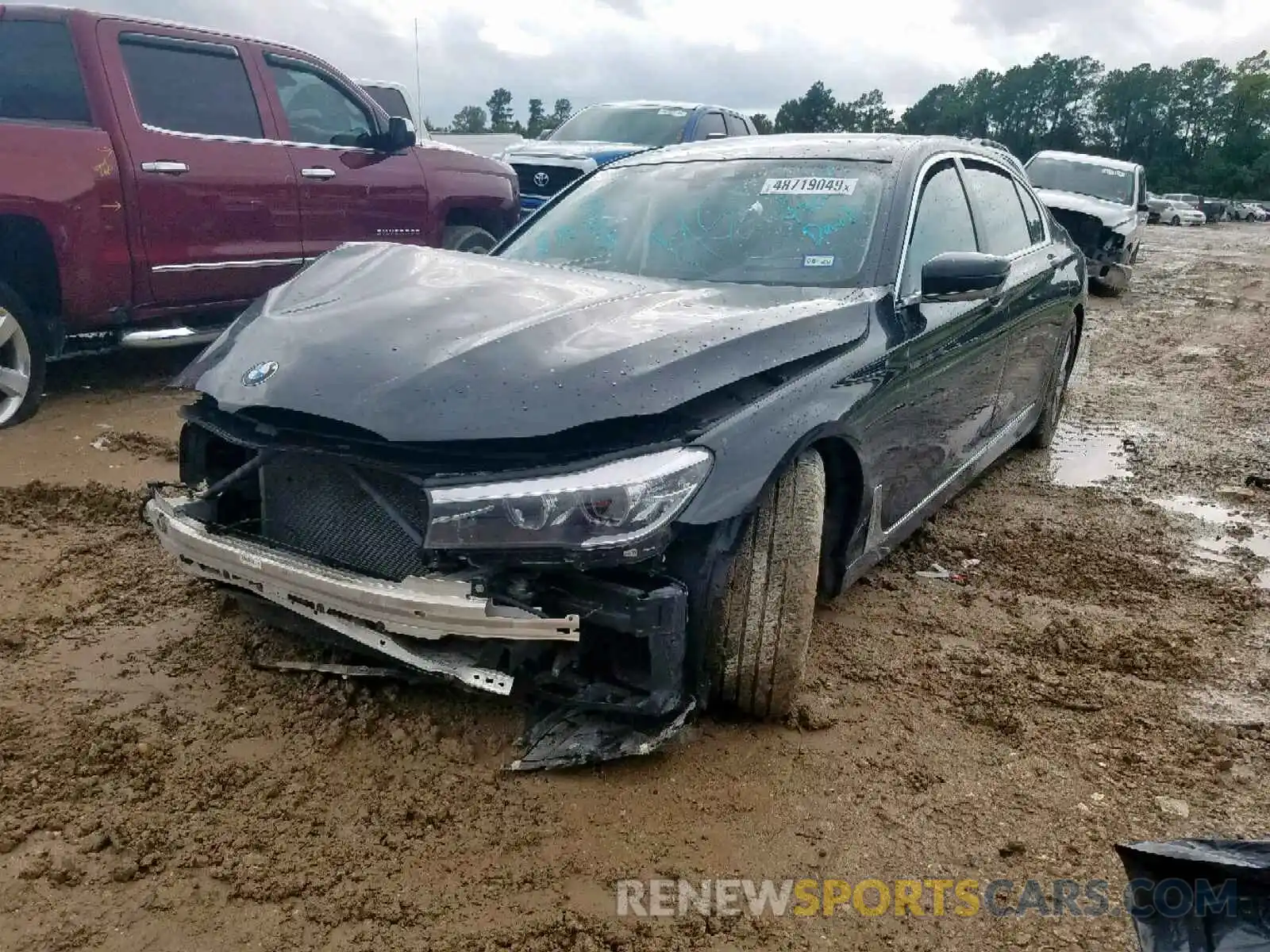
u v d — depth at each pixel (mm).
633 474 2559
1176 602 4223
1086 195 14578
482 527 2551
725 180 4219
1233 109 90500
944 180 4344
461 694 3121
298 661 3270
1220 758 3088
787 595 2896
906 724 3195
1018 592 4266
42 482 4734
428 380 2725
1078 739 3170
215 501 3236
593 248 4125
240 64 6418
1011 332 4750
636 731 2809
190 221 6012
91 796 2656
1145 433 6949
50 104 5668
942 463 4258
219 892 2361
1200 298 14789
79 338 5801
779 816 2725
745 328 3023
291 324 3154
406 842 2539
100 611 3609
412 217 7422
